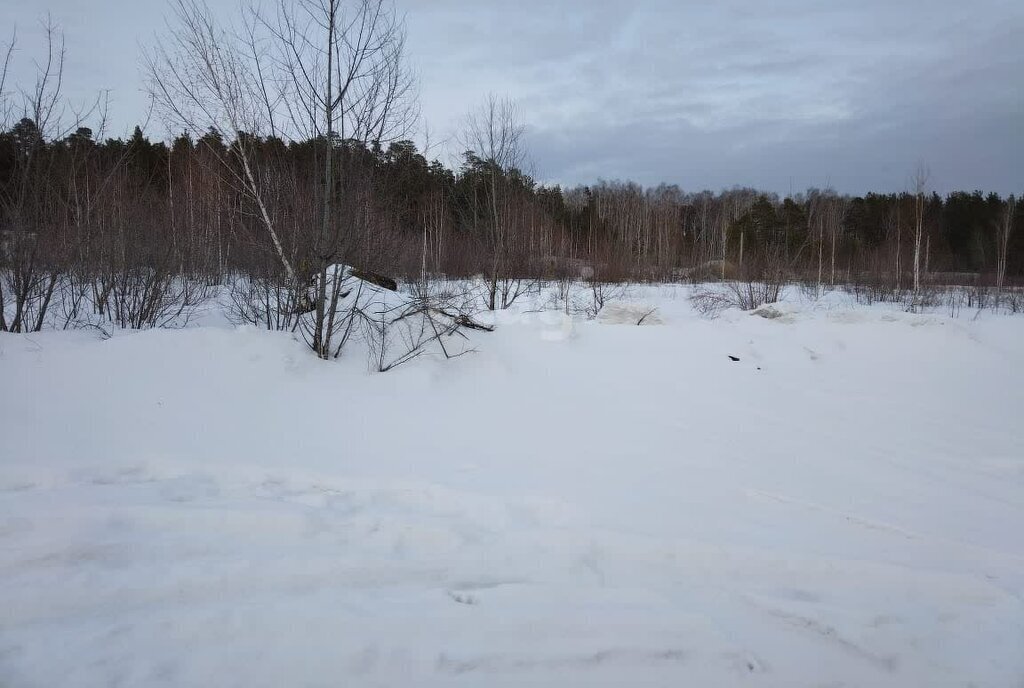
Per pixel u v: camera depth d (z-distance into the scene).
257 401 6.12
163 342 6.60
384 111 7.54
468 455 5.57
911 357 9.92
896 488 5.30
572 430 6.53
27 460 4.50
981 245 33.50
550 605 3.38
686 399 8.00
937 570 3.89
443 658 2.92
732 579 3.77
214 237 11.89
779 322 12.63
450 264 16.03
